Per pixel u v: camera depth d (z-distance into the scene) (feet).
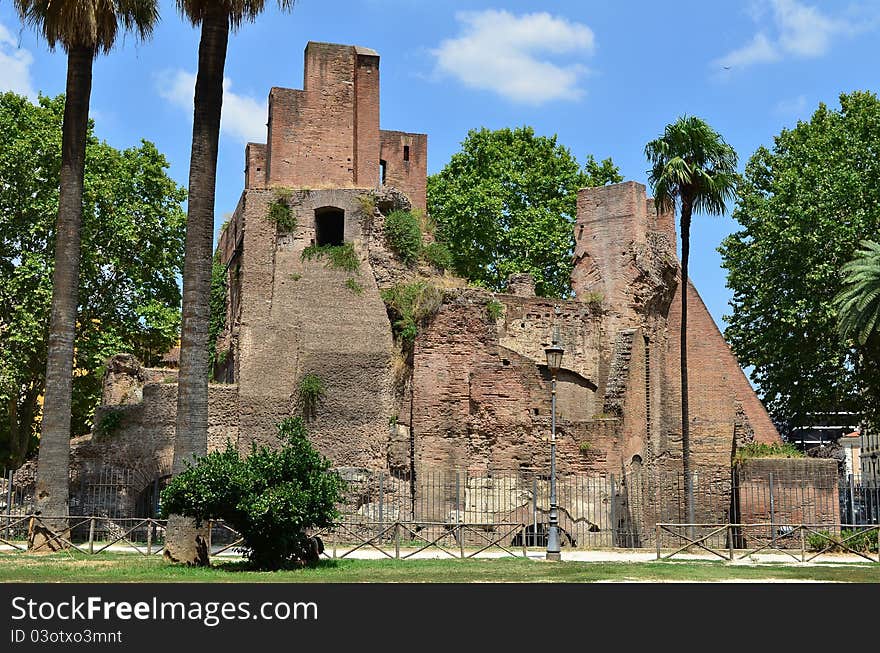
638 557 87.51
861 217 131.54
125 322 135.85
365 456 107.04
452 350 111.65
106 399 112.06
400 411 110.42
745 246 151.12
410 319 111.24
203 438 71.67
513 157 176.86
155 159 142.61
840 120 150.92
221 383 111.96
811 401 144.77
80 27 81.87
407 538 104.94
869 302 112.88
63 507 81.87
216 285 132.16
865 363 137.18
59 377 82.64
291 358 109.09
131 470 103.14
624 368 118.52
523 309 119.24
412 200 138.10
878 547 90.84
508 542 106.52
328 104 120.67
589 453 112.06
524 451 110.42
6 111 132.16
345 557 80.28
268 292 111.45
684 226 106.73
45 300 121.90
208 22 74.74
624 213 124.47
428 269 118.52
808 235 134.31
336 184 119.14
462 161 179.93
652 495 117.39
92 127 138.82
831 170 137.08
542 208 171.12
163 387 105.19
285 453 69.87
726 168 106.32
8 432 138.31
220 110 75.15
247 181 124.88
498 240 166.81
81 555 76.02
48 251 127.95
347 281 111.45
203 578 60.49
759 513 113.91
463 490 107.96
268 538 68.28
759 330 147.13
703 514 122.31
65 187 84.12
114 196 134.21
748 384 131.23
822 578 67.05
